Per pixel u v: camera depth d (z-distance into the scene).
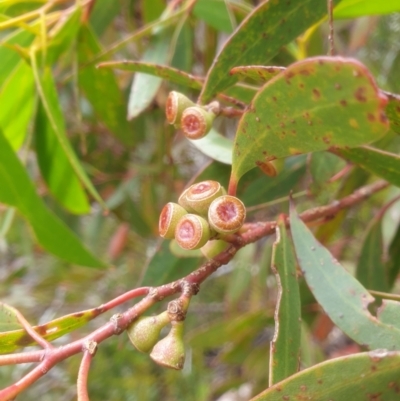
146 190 0.61
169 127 0.49
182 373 0.80
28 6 0.42
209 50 0.49
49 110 0.33
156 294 0.22
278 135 0.21
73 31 0.36
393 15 0.57
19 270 0.81
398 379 0.20
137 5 0.60
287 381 0.20
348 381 0.20
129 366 0.83
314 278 0.23
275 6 0.26
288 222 0.25
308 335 0.43
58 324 0.22
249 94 0.30
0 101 0.38
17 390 0.20
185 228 0.22
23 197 0.36
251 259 0.63
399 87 0.55
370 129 0.18
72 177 0.40
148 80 0.35
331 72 0.18
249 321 0.52
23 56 0.34
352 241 0.63
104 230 0.82
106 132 0.60
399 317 0.21
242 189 0.35
